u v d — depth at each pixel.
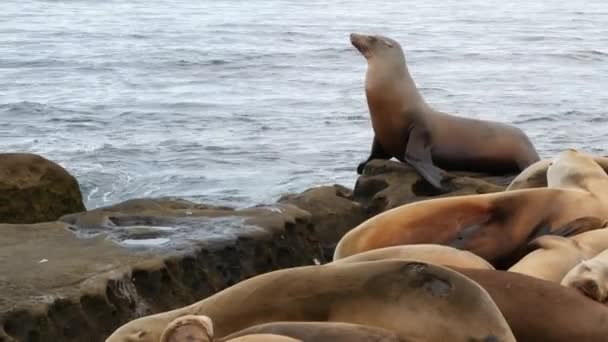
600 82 63.31
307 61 74.50
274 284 8.90
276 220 15.48
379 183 20.25
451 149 22.19
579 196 13.03
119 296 12.66
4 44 85.12
